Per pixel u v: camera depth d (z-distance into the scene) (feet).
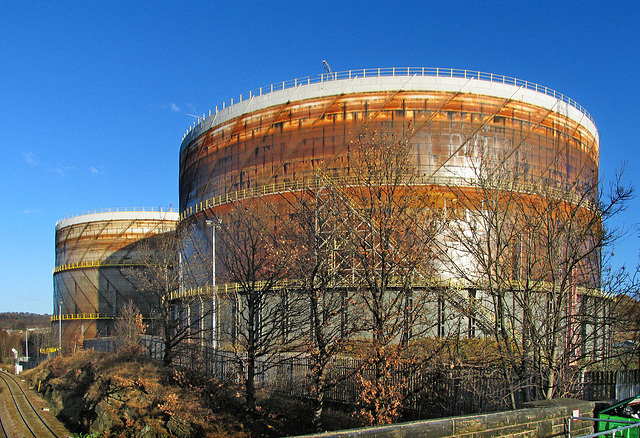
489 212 67.72
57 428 133.90
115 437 101.09
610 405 40.47
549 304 62.08
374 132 78.23
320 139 164.04
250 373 85.61
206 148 195.93
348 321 71.67
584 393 64.54
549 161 166.20
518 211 71.56
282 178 168.14
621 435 38.22
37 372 245.04
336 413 78.43
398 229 66.74
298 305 90.79
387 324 65.26
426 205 70.69
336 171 143.13
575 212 62.59
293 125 169.17
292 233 87.86
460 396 64.75
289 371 92.68
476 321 62.90
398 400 61.21
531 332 59.88
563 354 60.23
